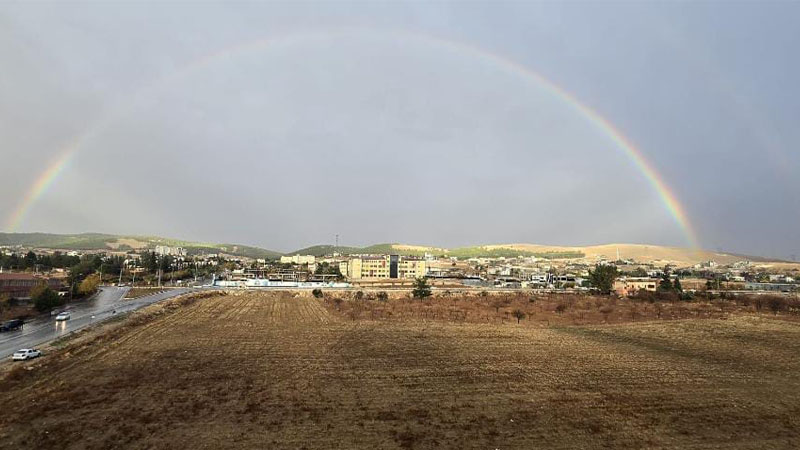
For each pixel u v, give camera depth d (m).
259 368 44.81
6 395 34.81
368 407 33.53
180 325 74.69
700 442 28.50
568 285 191.12
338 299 121.69
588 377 43.25
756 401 37.12
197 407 32.75
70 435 27.28
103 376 40.84
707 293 135.50
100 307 99.19
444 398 36.03
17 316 82.56
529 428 30.05
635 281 175.62
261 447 26.12
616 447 27.33
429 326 75.31
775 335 70.94
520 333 69.50
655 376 44.31
